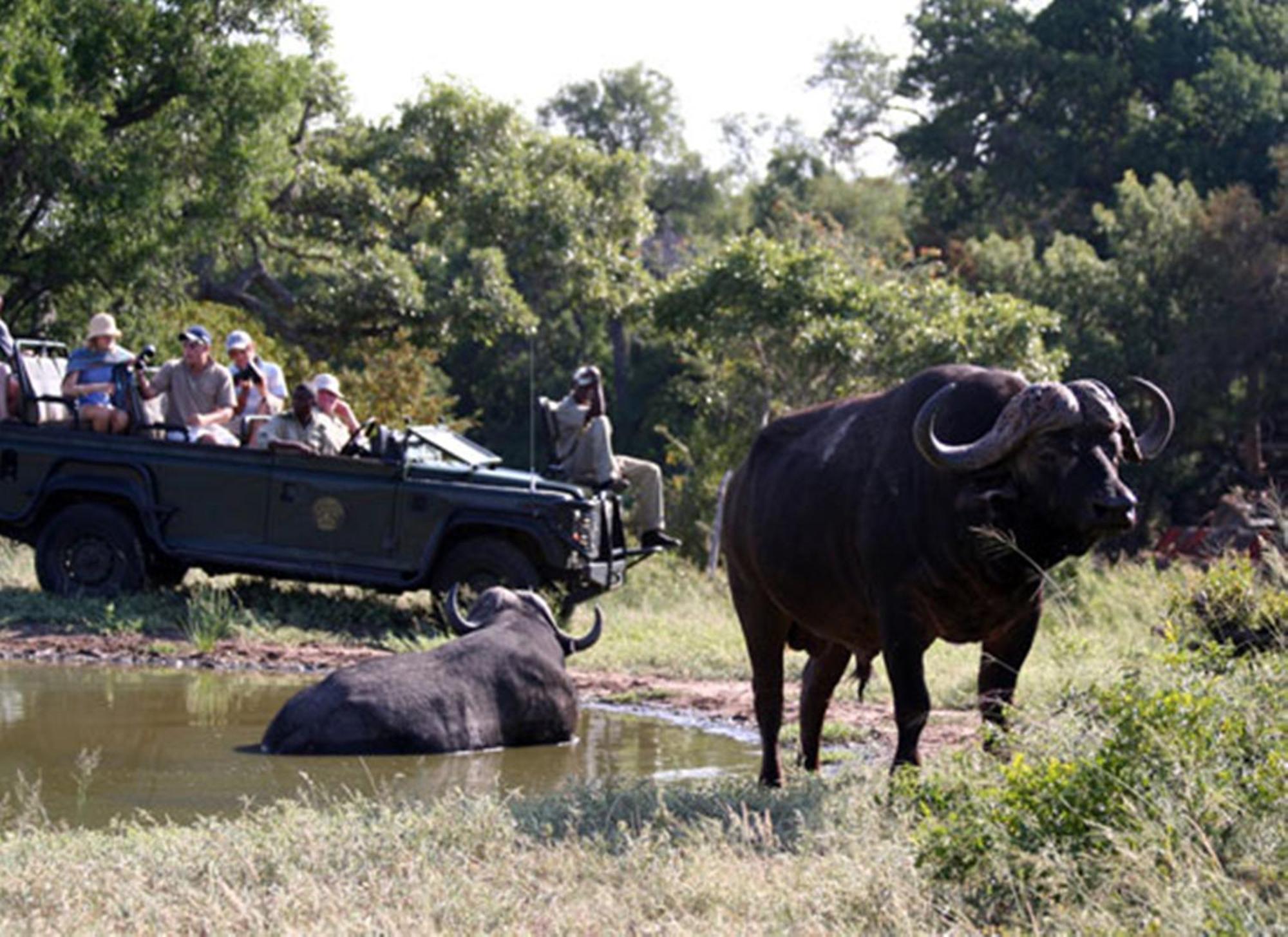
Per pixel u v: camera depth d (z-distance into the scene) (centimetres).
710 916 918
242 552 2462
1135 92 8750
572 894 988
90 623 2341
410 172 5172
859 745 1664
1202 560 3003
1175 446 6388
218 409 2566
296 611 2481
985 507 1166
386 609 2522
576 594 2467
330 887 998
